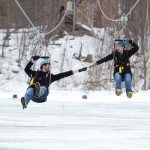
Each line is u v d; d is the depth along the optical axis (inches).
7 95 2940.5
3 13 4488.2
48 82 1457.9
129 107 2003.0
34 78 1461.6
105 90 3565.5
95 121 1357.0
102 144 866.1
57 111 1739.7
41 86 1450.5
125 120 1400.1
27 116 1509.6
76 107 1967.3
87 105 2105.1
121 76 1600.6
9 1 4387.3
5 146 833.5
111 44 4025.6
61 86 3661.4
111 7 4306.1
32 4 4313.5
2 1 4466.0
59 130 1107.9
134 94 3157.0
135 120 1400.1
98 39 4281.5
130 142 897.5
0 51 4210.1
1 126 1194.6
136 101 2468.0
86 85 3634.4
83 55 4271.7
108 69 3779.5
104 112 1716.3
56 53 4234.7
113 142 897.5
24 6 4323.3
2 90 3565.5
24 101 1438.2
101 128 1163.3
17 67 4003.4
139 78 3841.0
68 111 1744.6
